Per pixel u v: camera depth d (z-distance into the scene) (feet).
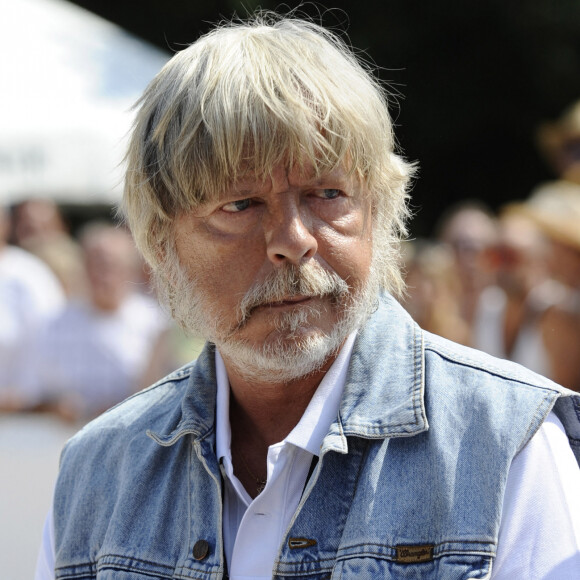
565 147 37.45
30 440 33.19
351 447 11.19
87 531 12.55
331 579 10.66
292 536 10.92
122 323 35.09
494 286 31.78
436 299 31.83
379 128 11.67
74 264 38.60
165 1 70.33
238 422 12.35
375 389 11.44
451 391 11.21
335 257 11.19
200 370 12.50
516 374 11.26
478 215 33.58
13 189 42.27
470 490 10.54
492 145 73.46
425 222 73.41
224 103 10.86
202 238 11.45
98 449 12.96
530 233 30.27
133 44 46.73
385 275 12.61
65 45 45.24
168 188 11.57
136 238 12.46
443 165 73.87
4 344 34.73
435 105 72.23
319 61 11.32
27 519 27.61
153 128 11.66
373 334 12.00
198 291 11.66
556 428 11.02
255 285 11.10
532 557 10.31
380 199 12.23
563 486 10.60
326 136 10.94
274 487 11.28
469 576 10.20
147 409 13.04
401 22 69.21
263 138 10.76
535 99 72.49
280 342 11.10
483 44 71.05
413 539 10.56
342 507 10.99
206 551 11.39
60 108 43.27
